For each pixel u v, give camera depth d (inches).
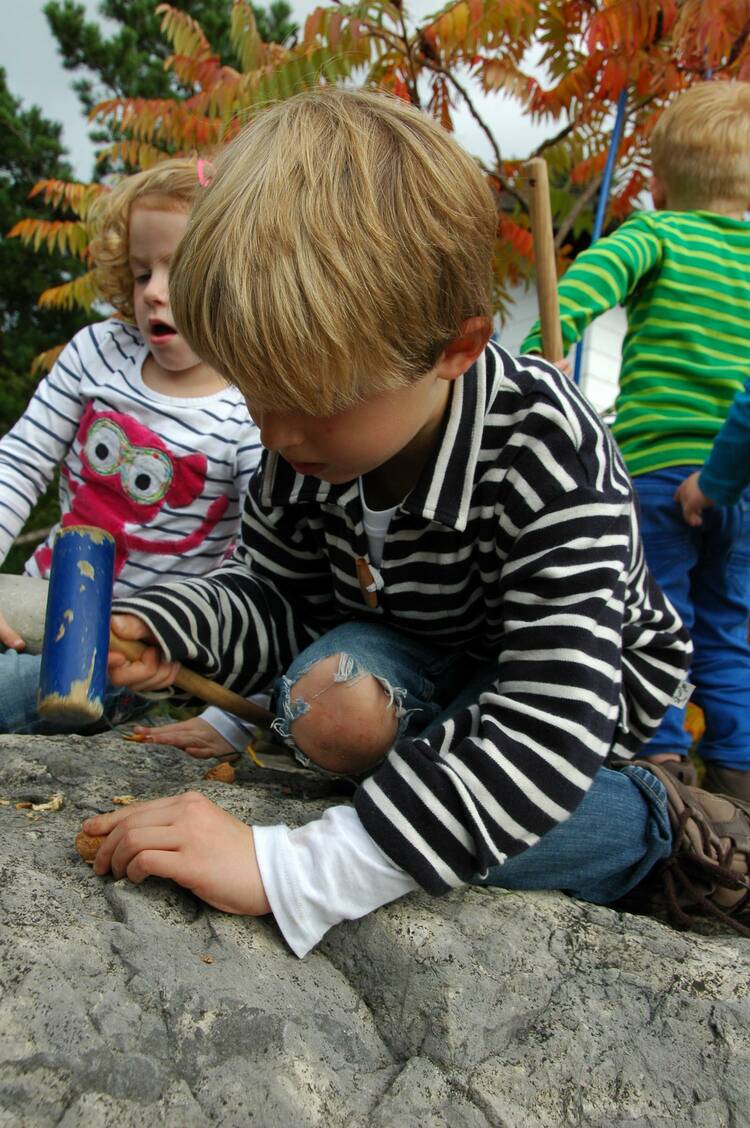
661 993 45.7
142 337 94.1
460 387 50.6
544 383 51.3
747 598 94.3
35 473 92.4
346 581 59.1
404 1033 43.7
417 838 45.5
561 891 55.0
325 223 40.6
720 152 99.3
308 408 41.9
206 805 47.6
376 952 46.3
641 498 93.4
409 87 127.0
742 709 92.7
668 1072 42.7
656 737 87.1
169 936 43.5
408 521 53.4
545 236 83.5
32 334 317.4
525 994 45.1
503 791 46.0
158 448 88.4
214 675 60.5
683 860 56.6
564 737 46.6
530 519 49.6
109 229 92.6
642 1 118.3
